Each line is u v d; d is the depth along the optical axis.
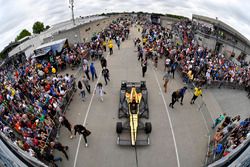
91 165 9.88
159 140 11.26
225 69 19.50
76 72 19.36
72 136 11.48
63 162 10.03
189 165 9.83
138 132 11.73
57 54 20.58
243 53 28.30
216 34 31.28
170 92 15.85
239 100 16.31
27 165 8.16
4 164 7.91
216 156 9.63
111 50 23.72
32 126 10.76
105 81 17.20
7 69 18.78
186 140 11.30
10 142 9.16
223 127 11.12
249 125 10.53
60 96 13.68
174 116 13.17
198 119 12.95
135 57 23.11
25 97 13.40
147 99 13.91
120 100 13.50
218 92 17.11
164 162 9.98
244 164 8.16
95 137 11.52
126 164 9.89
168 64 19.05
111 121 12.74
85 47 23.23
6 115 11.09
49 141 10.59
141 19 58.12
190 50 22.02
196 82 16.86
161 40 24.56
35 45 24.28
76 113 13.51
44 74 17.42
